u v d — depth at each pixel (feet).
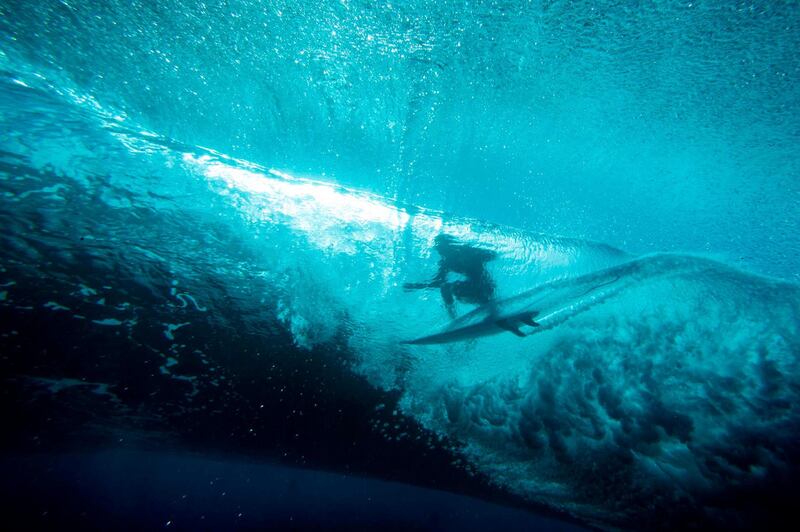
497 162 14.80
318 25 11.99
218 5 11.39
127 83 11.38
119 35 11.05
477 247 11.59
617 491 8.64
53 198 8.41
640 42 12.57
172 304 9.24
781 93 13.00
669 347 8.98
